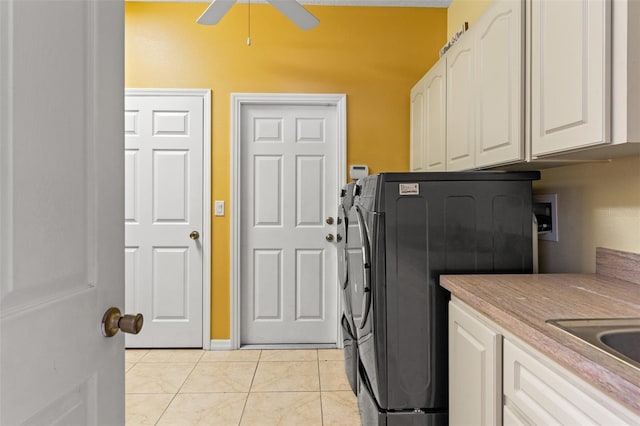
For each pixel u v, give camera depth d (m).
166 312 2.83
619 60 0.95
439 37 2.85
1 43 0.46
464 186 1.52
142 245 2.81
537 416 0.84
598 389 0.67
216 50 2.80
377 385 1.50
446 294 1.50
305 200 2.89
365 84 2.84
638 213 1.29
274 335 2.90
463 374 1.23
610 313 0.94
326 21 2.83
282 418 1.94
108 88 0.70
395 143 2.86
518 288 1.22
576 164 1.57
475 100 1.73
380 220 1.50
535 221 1.54
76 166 0.61
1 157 0.46
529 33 1.32
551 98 1.20
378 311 1.49
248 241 2.88
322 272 2.91
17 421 0.47
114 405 0.72
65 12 0.58
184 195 2.81
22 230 0.49
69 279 0.59
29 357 0.49
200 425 1.88
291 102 2.82
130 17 2.77
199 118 2.80
